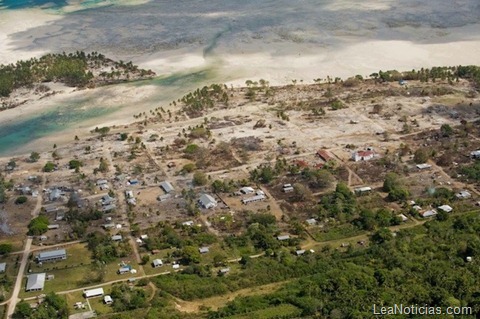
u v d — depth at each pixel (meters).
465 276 195.00
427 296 186.12
